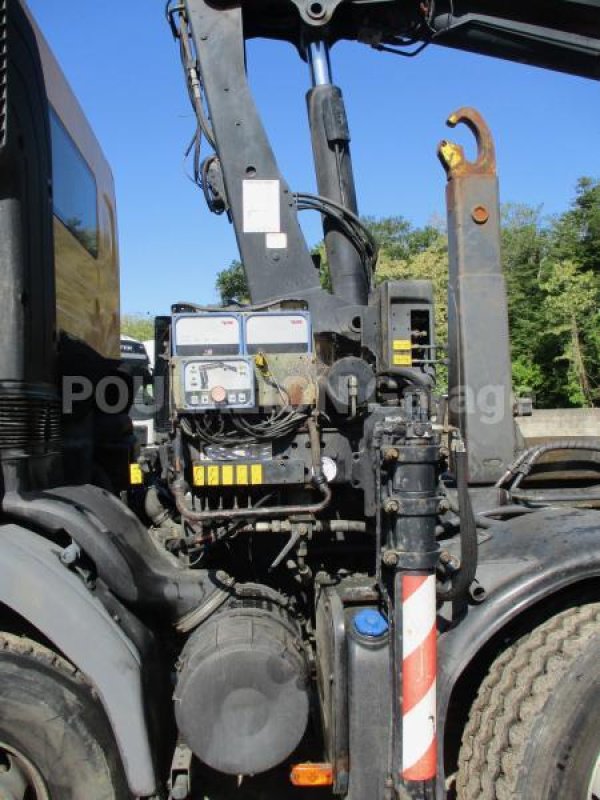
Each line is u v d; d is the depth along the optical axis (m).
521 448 3.39
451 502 2.91
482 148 3.13
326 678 2.71
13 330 2.57
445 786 2.54
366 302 3.64
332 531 3.09
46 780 2.37
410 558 2.38
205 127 3.53
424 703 2.37
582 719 2.37
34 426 2.69
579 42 3.72
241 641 2.63
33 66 2.83
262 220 3.43
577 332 28.41
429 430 2.40
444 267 25.22
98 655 2.38
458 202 3.12
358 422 2.98
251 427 2.83
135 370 4.21
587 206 34.97
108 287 4.83
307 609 3.24
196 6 3.46
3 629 2.50
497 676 2.57
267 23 3.64
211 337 2.81
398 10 3.66
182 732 2.57
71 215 3.89
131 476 4.05
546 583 2.51
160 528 3.62
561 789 2.36
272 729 2.59
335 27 3.67
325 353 3.27
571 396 28.31
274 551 3.21
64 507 2.57
